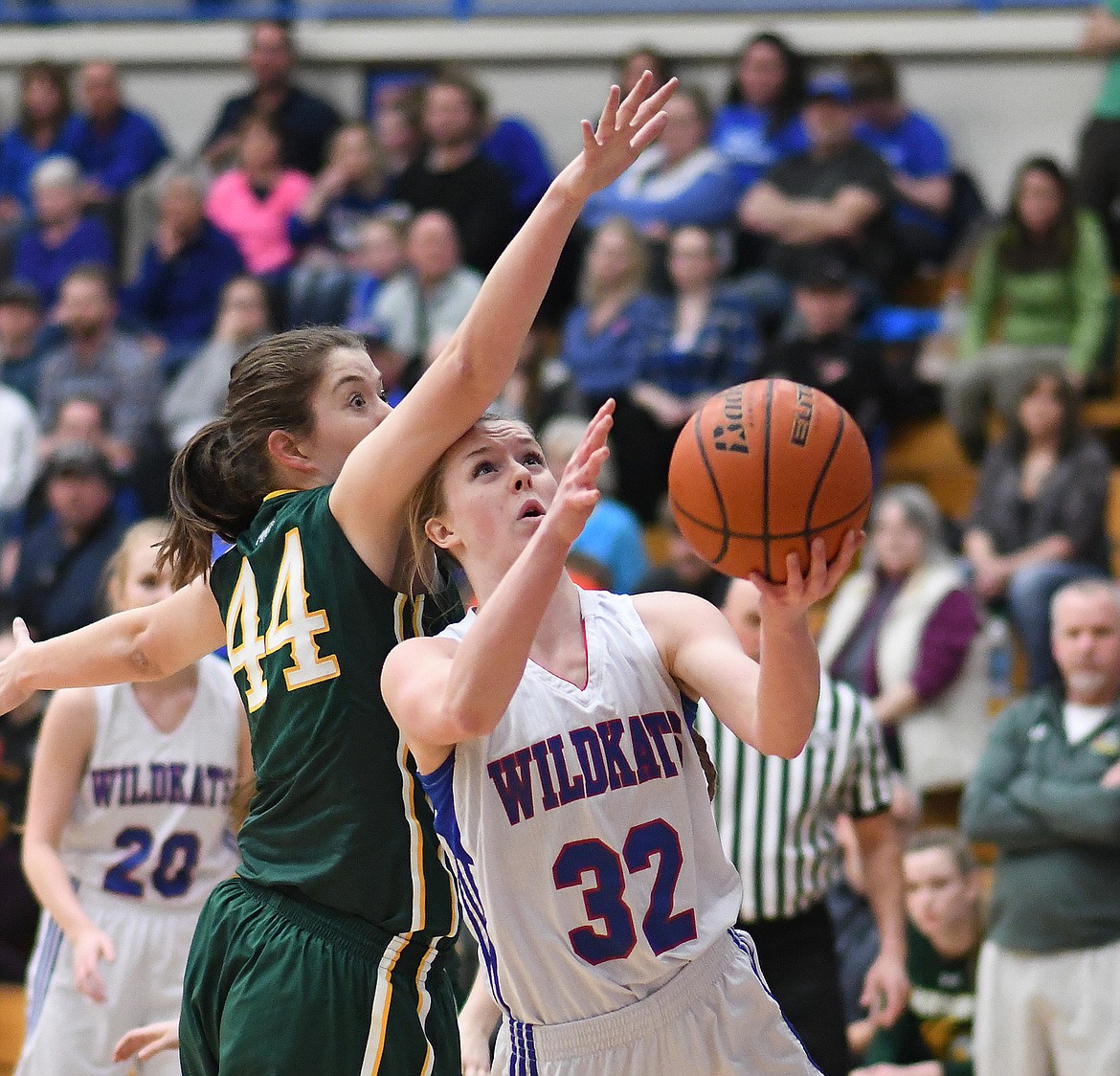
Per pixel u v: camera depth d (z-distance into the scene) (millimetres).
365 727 3977
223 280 15195
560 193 3584
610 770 3750
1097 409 12625
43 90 17188
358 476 3914
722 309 12867
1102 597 7586
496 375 3680
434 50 17297
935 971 7551
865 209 13719
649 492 12539
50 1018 6082
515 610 3270
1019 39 15805
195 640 4457
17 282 16016
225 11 18172
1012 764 7500
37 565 11680
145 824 6141
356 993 3973
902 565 9898
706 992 3873
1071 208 12922
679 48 16719
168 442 12852
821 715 6344
